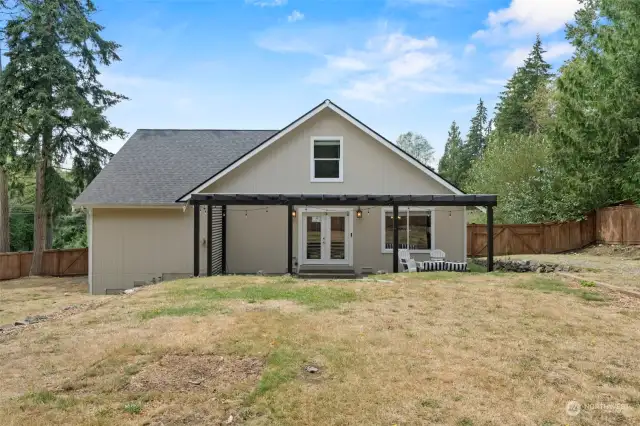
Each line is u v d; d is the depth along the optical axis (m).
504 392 4.46
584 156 19.62
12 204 28.41
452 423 3.82
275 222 15.84
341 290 9.70
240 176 15.44
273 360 5.21
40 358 5.43
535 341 6.12
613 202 19.98
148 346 5.77
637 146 18.11
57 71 19.33
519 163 26.64
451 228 15.62
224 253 15.81
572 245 20.94
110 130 21.38
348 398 4.26
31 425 3.77
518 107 48.16
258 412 4.00
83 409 4.07
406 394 4.36
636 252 17.09
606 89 18.97
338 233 15.79
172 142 19.28
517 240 21.38
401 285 10.36
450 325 6.88
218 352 5.53
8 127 18.75
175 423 3.81
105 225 15.32
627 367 5.19
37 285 17.33
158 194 15.46
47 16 19.30
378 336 6.21
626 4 18.30
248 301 8.51
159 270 15.30
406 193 15.46
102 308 8.20
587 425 3.84
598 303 8.45
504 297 8.98
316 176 15.59
